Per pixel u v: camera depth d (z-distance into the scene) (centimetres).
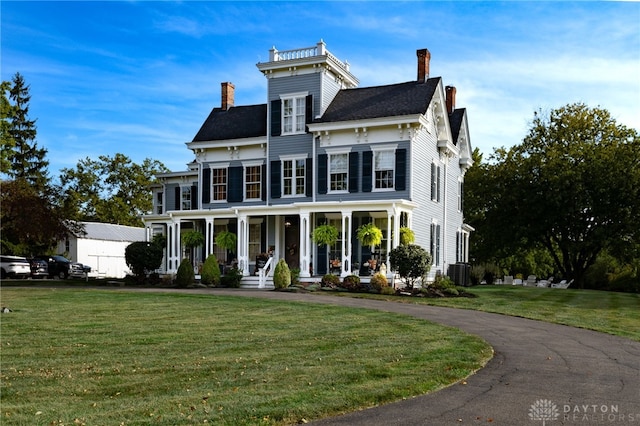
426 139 2930
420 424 626
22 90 6097
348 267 2542
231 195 3166
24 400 725
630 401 729
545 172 3797
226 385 786
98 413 661
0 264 3722
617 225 3616
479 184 4491
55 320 1455
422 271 2361
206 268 2786
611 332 1388
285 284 2467
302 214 2669
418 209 2773
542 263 5378
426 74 2953
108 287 2762
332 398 709
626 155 3662
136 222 6812
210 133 3288
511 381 830
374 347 1069
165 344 1106
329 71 3005
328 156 2850
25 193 3647
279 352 1018
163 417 641
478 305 1980
